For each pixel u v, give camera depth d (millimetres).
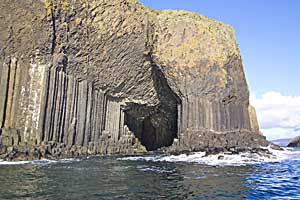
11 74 25328
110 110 35375
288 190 12297
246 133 35062
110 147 34406
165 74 35875
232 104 35875
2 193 11078
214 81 35188
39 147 25141
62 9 27812
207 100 34656
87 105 31531
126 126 37938
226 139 33000
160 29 36375
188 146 32844
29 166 19625
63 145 27891
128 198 10703
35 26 26203
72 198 10523
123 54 33781
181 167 20375
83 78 31266
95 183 13555
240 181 14484
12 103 25125
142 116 40406
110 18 31781
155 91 37719
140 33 34344
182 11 38125
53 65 27734
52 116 27188
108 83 33875
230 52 37281
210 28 37906
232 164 22234
